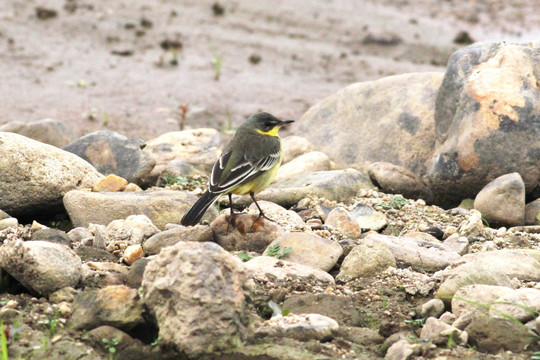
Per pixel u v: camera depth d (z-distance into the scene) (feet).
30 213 42.11
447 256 36.81
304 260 35.60
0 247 31.99
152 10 96.63
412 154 52.80
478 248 40.09
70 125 65.16
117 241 37.35
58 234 36.63
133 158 49.08
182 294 26.55
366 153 55.01
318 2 97.76
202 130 57.11
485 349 28.37
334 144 57.11
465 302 30.71
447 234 42.34
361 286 33.83
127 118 67.72
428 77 55.67
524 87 46.57
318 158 52.90
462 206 47.03
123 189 44.47
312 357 26.66
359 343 28.81
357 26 90.07
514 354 27.78
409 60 80.74
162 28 90.79
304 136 59.21
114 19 93.15
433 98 54.29
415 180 49.37
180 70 79.51
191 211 36.76
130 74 78.18
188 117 68.44
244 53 84.12
